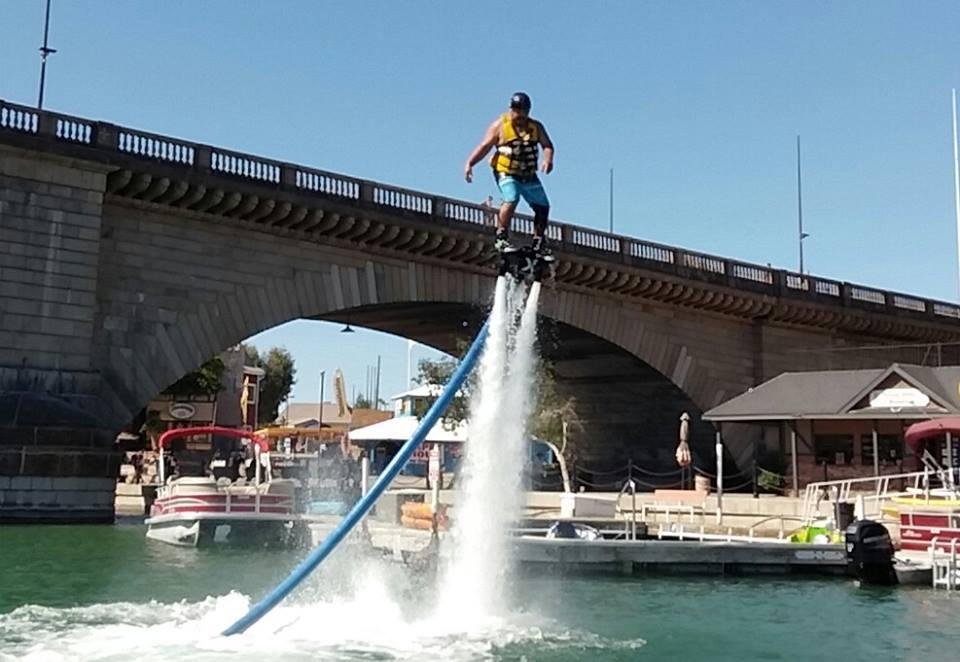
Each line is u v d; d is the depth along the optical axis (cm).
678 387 6209
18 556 2650
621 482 6325
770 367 6562
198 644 1433
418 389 6038
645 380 6488
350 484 5034
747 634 1738
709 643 1644
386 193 4784
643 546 2578
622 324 5906
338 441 6744
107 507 3650
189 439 7325
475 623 1658
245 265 4441
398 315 5703
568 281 5544
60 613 1717
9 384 3656
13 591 2036
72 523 3566
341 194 4619
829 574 2623
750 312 6400
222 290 4366
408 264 4972
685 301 6072
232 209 4303
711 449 6359
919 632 1780
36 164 3788
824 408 4628
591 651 1519
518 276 1328
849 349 6994
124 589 2106
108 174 3978
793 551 2619
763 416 4772
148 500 4650
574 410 6944
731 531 3438
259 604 1488
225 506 3120
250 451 6575
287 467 5475
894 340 7275
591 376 6669
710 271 6097
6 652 1366
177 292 4234
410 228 4788
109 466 3669
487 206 5122
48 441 3559
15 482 3488
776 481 4878
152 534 3234
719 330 6419
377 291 4859
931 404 4316
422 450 5578
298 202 4428
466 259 5081
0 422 3506
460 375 1405
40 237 3784
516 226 5159
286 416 12788
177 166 4106
